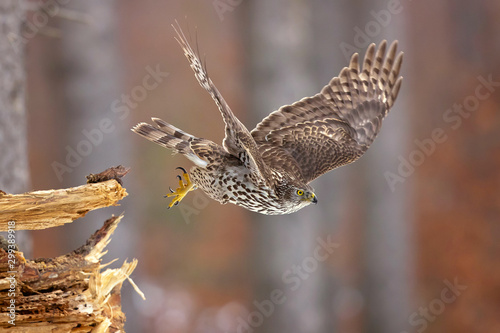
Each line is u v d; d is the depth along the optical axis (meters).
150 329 17.62
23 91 8.56
